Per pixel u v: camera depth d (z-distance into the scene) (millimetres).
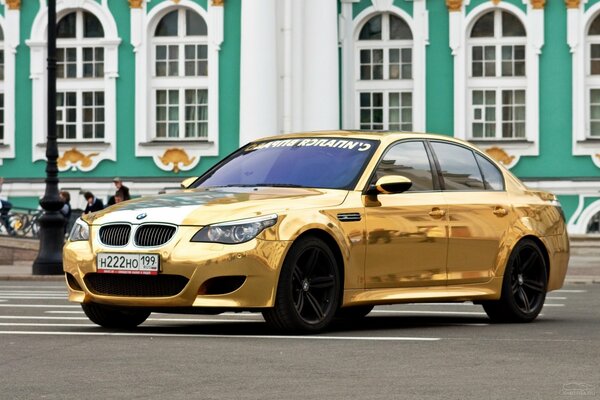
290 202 16109
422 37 55594
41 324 17609
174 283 15547
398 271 17109
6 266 45344
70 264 16312
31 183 56406
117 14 56406
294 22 54094
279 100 54312
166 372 12070
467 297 17938
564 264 19844
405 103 55969
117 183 48594
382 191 16875
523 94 55312
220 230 15516
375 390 10867
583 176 54562
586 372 12031
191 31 56125
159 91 56219
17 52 57031
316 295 16109
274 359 13055
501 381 11414
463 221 18000
